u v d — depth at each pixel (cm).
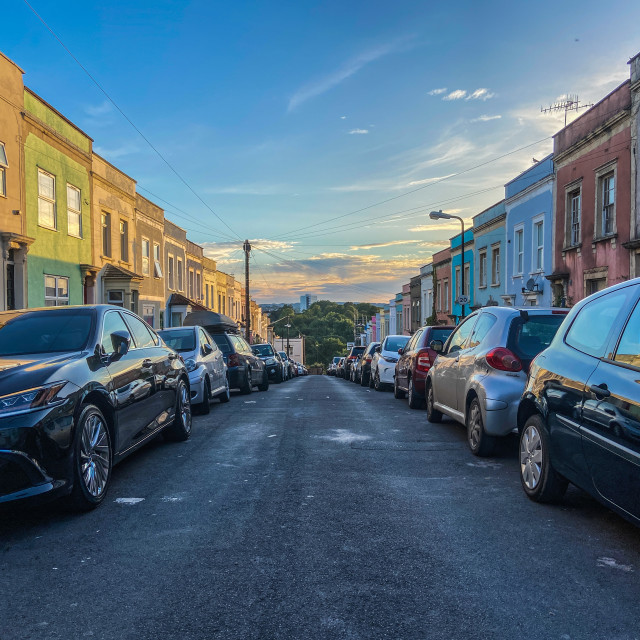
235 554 375
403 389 1243
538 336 627
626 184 1662
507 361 612
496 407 600
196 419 974
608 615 296
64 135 1938
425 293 4425
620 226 1694
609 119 1730
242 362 1503
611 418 371
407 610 301
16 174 1633
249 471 587
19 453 408
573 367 441
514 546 387
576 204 2027
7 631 285
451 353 802
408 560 364
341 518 442
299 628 284
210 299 4344
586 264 1909
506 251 2673
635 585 330
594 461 392
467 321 795
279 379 2561
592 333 443
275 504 476
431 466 605
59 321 577
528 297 2391
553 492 465
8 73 1583
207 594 320
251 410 1093
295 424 891
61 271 1917
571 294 2012
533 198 2352
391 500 487
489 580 336
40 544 398
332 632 280
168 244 3222
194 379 990
